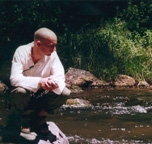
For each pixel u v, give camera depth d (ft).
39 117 13.64
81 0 47.57
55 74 13.12
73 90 30.35
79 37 38.83
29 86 12.33
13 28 44.34
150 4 44.29
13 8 45.91
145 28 41.19
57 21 45.14
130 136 16.46
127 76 33.42
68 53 37.37
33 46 12.91
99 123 18.98
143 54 35.45
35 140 12.89
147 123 19.02
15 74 12.51
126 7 45.60
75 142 15.34
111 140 15.75
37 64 12.99
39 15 45.06
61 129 17.69
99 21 44.70
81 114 21.26
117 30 40.37
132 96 27.53
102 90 30.76
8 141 12.19
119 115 21.01
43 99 13.19
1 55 39.06
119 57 35.58
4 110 20.98
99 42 37.37
